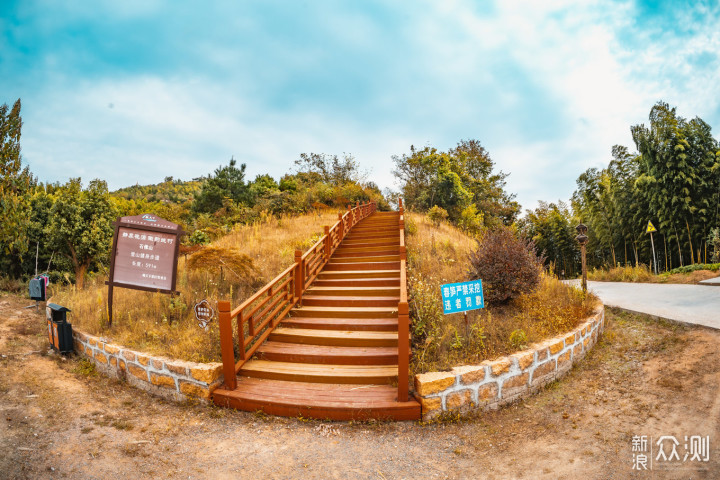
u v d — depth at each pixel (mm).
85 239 13891
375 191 29734
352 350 5895
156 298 7855
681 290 10555
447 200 26125
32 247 14914
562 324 6496
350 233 13195
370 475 3709
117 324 7117
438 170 26688
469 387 4836
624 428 4305
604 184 22281
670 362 5727
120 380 5965
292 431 4516
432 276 8234
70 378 6016
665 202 17859
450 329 6016
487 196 31391
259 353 5941
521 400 5223
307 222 16578
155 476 3688
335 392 5031
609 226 22312
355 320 6742
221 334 5152
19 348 7090
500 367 5047
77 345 6969
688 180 16750
